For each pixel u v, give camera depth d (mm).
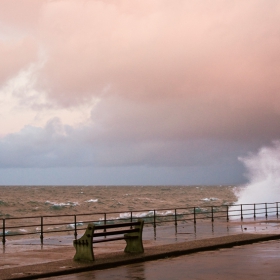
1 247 16953
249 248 15883
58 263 12469
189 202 116500
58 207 97000
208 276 10789
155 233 20984
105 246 16688
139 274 11242
